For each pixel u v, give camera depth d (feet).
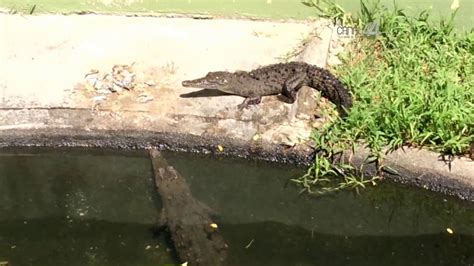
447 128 26.71
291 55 30.55
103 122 28.32
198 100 28.89
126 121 28.27
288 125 27.89
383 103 27.73
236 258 24.84
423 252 25.27
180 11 32.14
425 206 26.66
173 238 25.17
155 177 27.30
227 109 28.50
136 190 27.55
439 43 30.66
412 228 26.30
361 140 27.09
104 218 26.45
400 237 25.93
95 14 32.30
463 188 26.16
